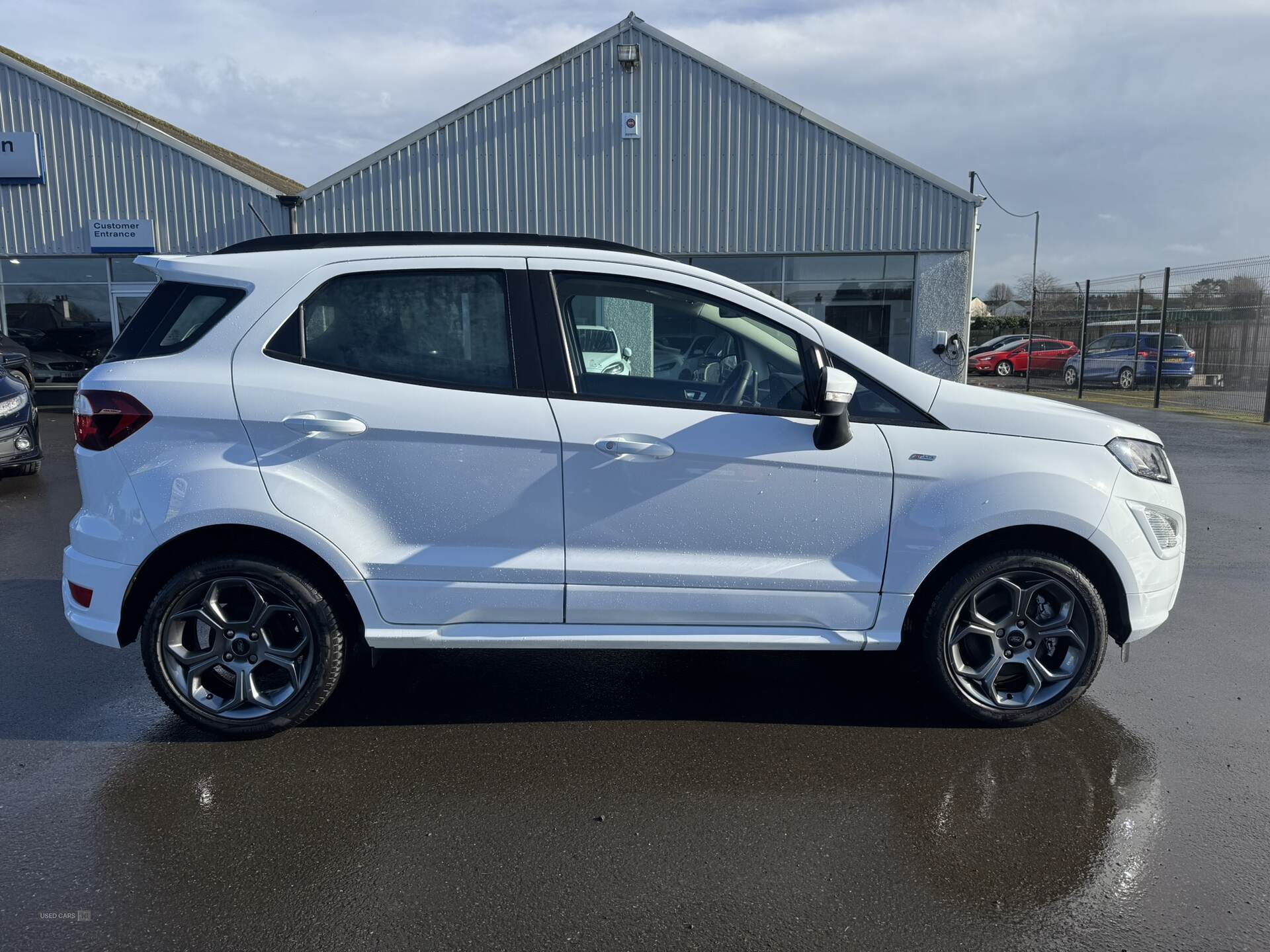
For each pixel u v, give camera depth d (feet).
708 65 56.70
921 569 11.44
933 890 8.66
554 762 11.19
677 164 57.88
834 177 57.36
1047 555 11.56
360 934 7.97
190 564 11.28
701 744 11.68
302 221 58.39
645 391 11.39
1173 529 11.92
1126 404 60.03
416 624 11.33
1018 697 12.00
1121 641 12.00
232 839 9.45
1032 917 8.25
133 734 11.87
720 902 8.46
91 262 59.00
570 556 11.26
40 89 56.70
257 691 11.54
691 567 11.32
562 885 8.71
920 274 57.82
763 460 11.18
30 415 28.96
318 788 10.52
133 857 9.10
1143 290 60.18
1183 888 8.69
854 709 12.78
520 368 11.23
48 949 7.73
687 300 11.60
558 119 57.62
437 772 10.94
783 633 11.59
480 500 11.11
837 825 9.78
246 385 10.87
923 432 11.41
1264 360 54.39
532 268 11.43
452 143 57.82
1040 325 93.66
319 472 10.96
